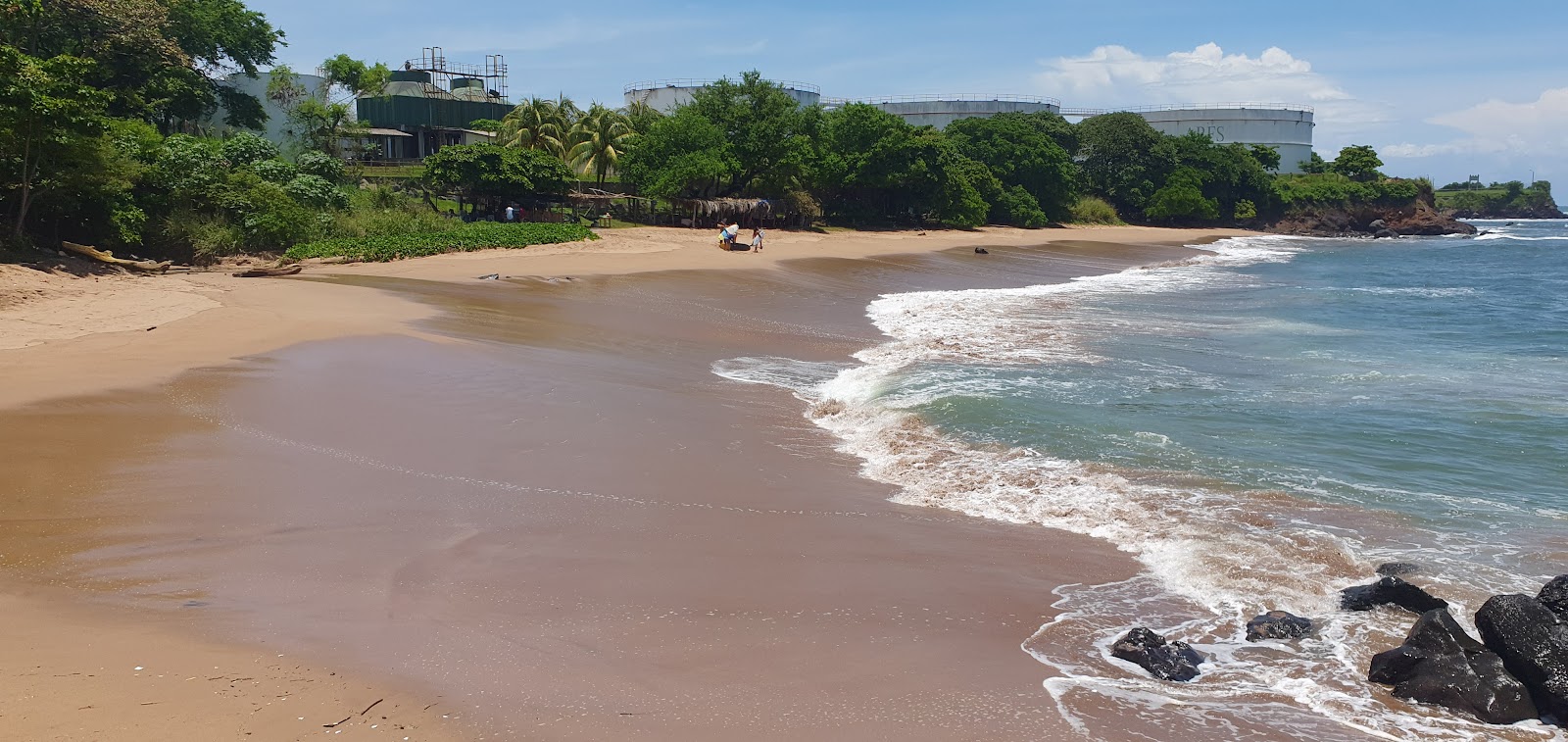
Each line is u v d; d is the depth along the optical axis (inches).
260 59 1985.7
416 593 283.6
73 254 983.6
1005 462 460.4
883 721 221.8
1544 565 341.4
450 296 910.4
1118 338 861.2
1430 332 929.5
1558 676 241.6
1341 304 1172.5
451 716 213.3
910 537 358.9
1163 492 417.7
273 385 527.2
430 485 387.5
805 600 294.2
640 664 245.3
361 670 232.2
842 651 259.3
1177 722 229.8
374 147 2477.9
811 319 930.1
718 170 1980.8
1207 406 587.5
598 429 485.7
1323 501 411.2
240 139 1449.3
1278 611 293.7
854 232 2230.6
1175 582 322.0
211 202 1198.9
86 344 605.6
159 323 684.1
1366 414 571.5
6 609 259.1
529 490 389.1
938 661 256.1
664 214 2057.1
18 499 346.6
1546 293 1328.7
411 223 1421.0
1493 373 709.3
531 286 1029.8
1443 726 234.4
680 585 300.8
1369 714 239.5
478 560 313.4
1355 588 309.6
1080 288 1316.4
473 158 1727.4
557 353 671.1
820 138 2385.6
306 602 274.1
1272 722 232.4
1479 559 347.3
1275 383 664.4
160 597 273.7
